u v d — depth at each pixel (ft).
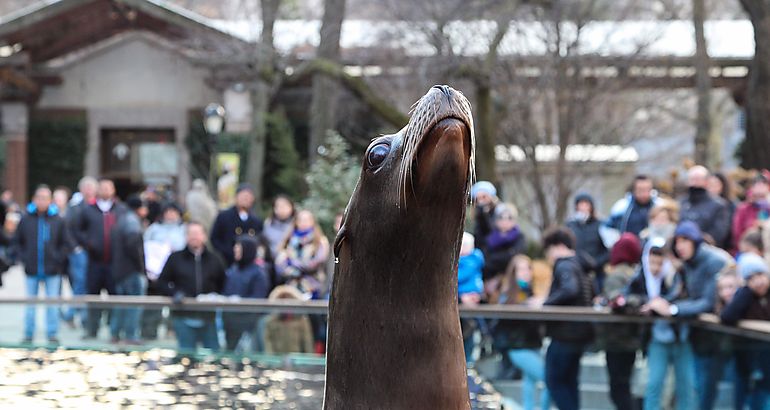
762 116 58.75
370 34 88.33
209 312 28.30
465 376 8.40
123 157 108.06
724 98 103.45
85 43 104.53
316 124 80.59
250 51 84.89
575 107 75.41
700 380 22.21
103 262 41.24
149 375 24.21
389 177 8.20
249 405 20.76
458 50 70.95
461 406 8.29
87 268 41.50
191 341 28.30
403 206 7.91
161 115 105.09
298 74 68.13
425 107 7.38
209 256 33.58
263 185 90.58
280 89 94.07
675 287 25.12
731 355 21.31
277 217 38.19
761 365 20.21
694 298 23.65
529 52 72.54
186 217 46.39
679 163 102.68
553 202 83.25
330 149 60.85
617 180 85.20
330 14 75.66
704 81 79.71
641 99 88.63
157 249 39.60
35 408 20.15
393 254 8.20
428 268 8.14
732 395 21.21
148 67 105.29
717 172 34.22
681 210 32.04
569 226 35.78
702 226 31.04
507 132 75.20
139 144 107.86
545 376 24.36
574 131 76.69
